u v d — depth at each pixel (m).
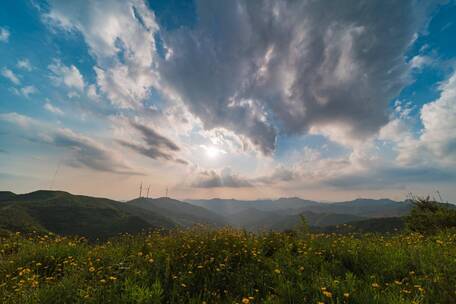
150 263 5.80
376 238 8.23
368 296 3.95
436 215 11.56
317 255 6.41
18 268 5.62
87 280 4.93
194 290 4.95
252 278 5.28
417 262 5.42
